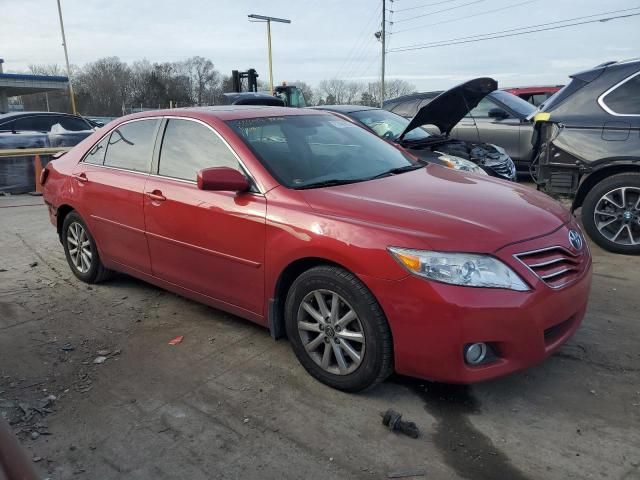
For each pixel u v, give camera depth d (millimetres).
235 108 4312
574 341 3699
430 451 2689
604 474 2484
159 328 4184
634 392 3105
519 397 3102
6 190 10922
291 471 2584
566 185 5742
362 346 3031
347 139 4309
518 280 2785
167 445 2809
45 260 6035
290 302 3326
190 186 3879
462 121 10086
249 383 3354
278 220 3283
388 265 2830
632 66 5430
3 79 35844
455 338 2729
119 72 75438
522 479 2484
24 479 1312
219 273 3738
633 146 5312
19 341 4039
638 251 5445
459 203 3227
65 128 13938
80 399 3256
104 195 4574
